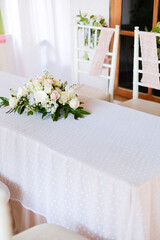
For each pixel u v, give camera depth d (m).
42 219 1.84
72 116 1.96
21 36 3.92
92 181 1.47
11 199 1.91
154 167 1.46
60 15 4.09
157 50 2.73
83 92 2.80
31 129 1.80
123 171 1.43
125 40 3.37
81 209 1.56
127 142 1.67
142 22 3.17
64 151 1.58
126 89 3.55
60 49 4.27
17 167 1.81
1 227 0.97
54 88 1.92
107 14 3.37
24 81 2.54
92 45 3.38
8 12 3.78
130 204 1.36
